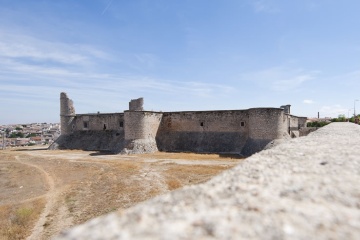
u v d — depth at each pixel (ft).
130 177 73.61
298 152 23.29
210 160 99.30
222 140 129.29
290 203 12.04
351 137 37.96
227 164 88.79
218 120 133.08
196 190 14.34
